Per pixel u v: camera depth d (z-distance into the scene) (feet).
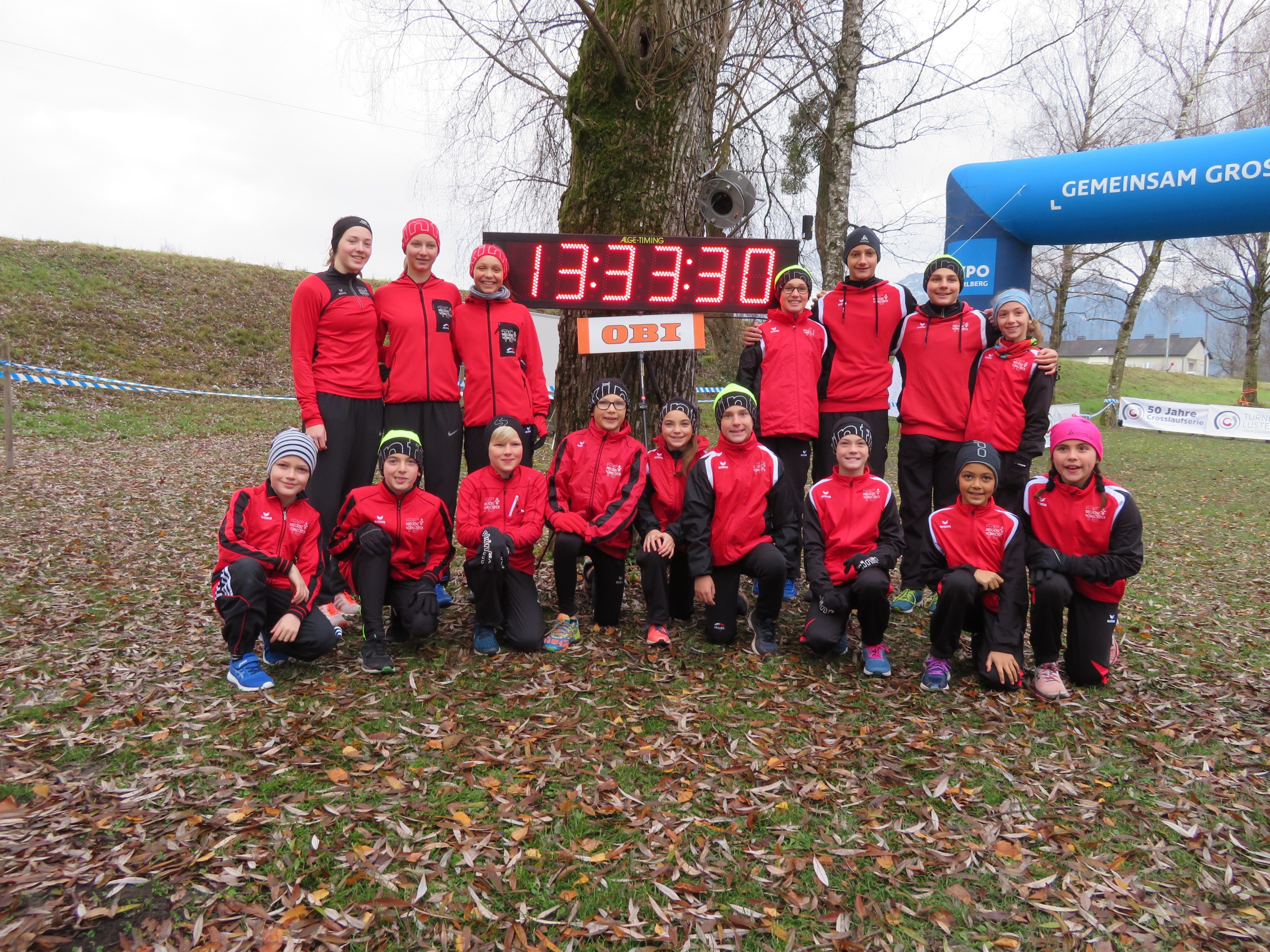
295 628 10.85
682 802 8.22
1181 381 106.11
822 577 11.91
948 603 11.18
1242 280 69.26
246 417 46.75
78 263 61.46
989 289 25.91
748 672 11.82
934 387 14.30
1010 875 7.16
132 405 45.24
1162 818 8.16
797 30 23.95
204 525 21.02
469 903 6.57
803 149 32.04
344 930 6.19
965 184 25.76
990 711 10.69
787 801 8.30
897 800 8.39
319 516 11.81
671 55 16.44
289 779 8.37
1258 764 9.33
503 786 8.40
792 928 6.43
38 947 5.86
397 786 8.27
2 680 10.61
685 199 17.10
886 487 12.25
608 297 15.96
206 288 65.21
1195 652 13.30
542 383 14.74
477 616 12.11
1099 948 6.27
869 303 14.52
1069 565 11.15
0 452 31.42
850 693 11.16
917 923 6.53
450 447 13.89
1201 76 47.37
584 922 6.40
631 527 13.55
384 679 11.16
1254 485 34.73
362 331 13.28
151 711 9.86
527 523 12.62
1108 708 10.91
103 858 6.93
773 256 15.96
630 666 11.93
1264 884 7.11
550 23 22.97
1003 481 13.96
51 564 16.37
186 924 6.17
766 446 15.12
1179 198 22.36
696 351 17.84
